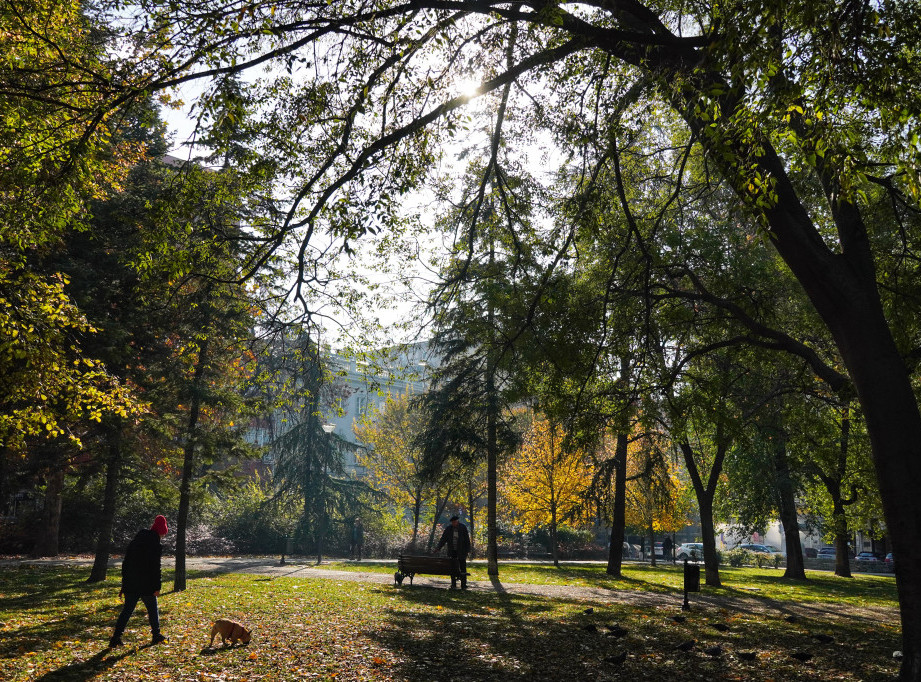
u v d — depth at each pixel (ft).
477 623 43.11
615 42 31.19
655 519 123.24
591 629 40.50
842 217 30.30
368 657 31.50
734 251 52.49
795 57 23.89
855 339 28.99
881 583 103.86
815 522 125.90
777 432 73.36
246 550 122.31
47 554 102.22
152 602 33.27
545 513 116.16
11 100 32.14
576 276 49.29
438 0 29.58
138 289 46.70
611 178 43.06
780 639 39.75
